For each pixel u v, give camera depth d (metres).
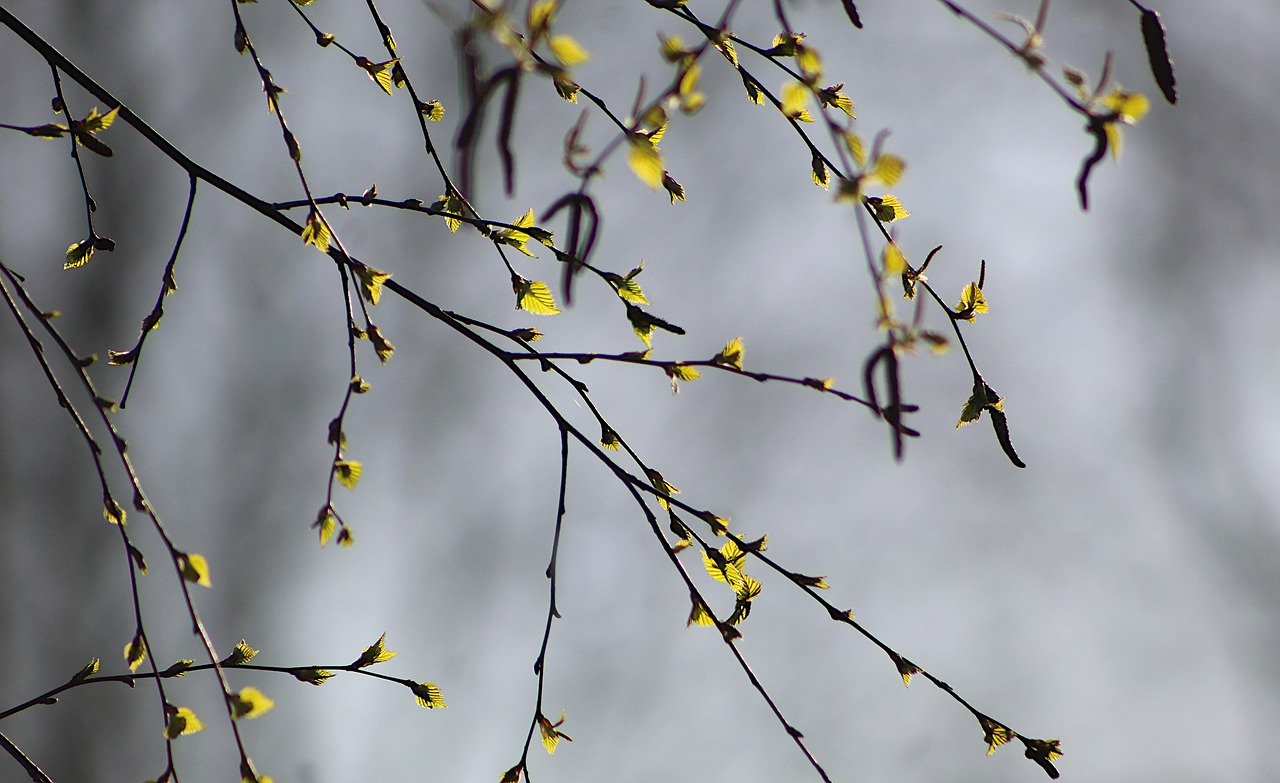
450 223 3.14
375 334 3.11
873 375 2.93
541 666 3.11
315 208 3.11
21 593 7.24
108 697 7.43
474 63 2.91
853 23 2.96
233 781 7.67
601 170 2.93
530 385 3.12
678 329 3.09
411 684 3.14
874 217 3.11
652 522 3.11
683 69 2.95
